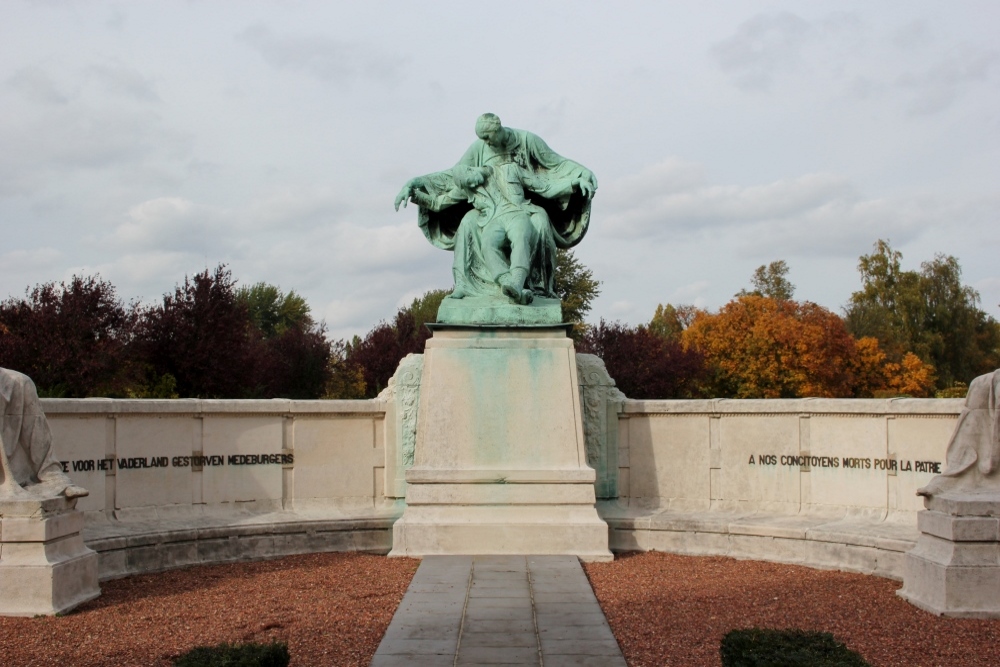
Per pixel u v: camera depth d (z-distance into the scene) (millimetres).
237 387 35250
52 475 9945
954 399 11539
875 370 54219
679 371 40875
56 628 8797
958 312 61812
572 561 11969
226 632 8641
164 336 33625
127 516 12469
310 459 14172
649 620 9008
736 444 13719
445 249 14992
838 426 12812
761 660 6191
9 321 30734
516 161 14594
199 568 12156
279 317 76375
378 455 14555
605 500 14164
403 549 12625
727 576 11336
